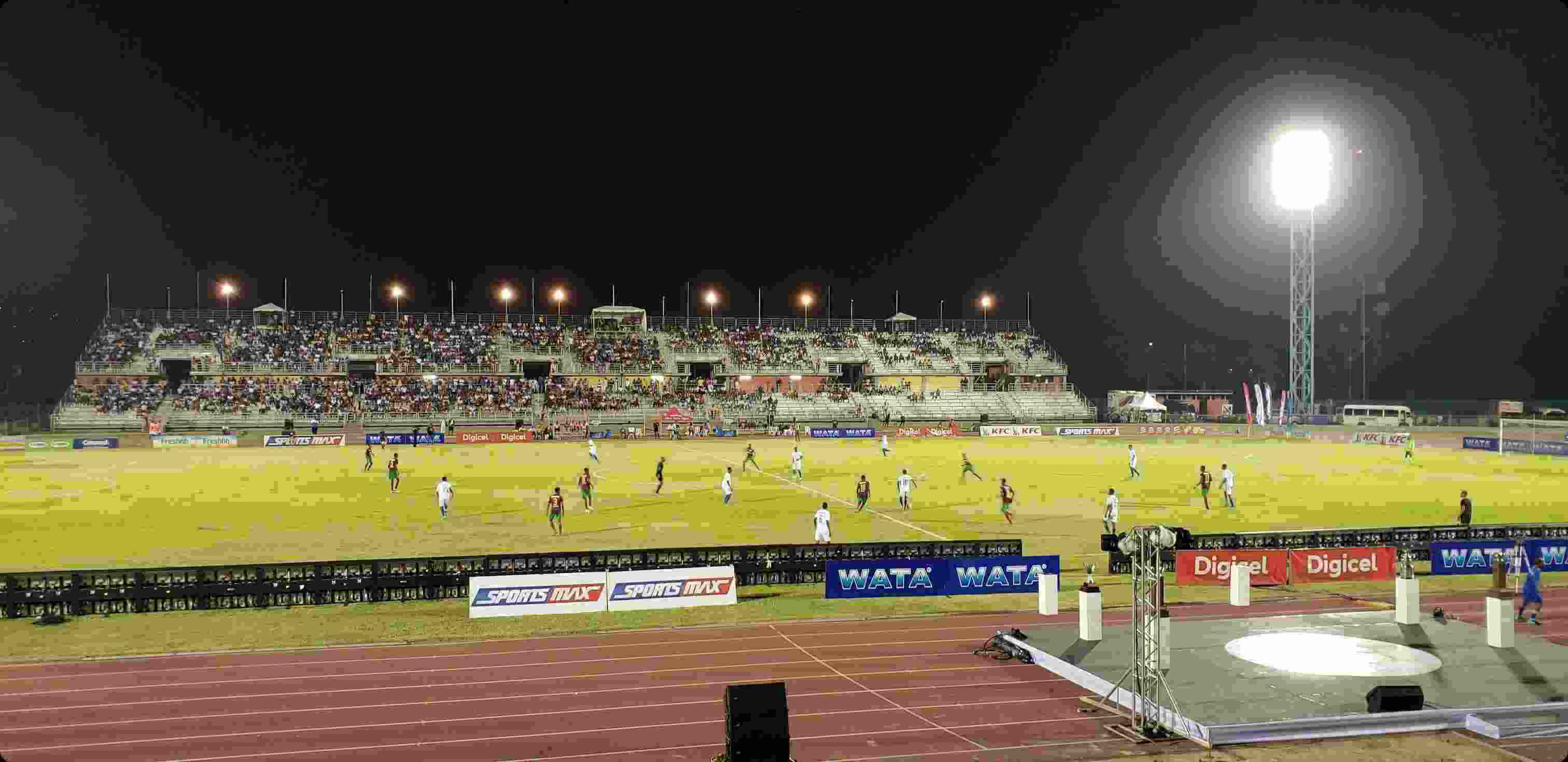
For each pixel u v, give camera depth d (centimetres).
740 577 2742
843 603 2622
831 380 11694
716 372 11419
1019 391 12056
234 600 2527
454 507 4362
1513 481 5612
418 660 2084
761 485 5378
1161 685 1702
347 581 2589
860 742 1598
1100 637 2156
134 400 9206
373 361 10531
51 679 1938
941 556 2839
